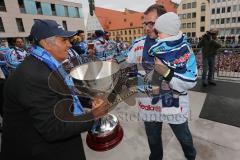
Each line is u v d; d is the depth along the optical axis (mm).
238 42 23422
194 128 2738
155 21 1324
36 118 964
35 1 25812
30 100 958
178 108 1481
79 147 1337
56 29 1094
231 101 3568
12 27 24062
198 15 46312
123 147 2480
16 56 4066
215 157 2174
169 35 1169
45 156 1177
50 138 993
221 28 44344
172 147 2404
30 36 1135
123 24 54062
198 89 4422
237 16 41344
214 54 4445
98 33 4734
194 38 45562
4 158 1243
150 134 1845
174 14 1179
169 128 2795
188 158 1893
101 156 2363
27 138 1145
